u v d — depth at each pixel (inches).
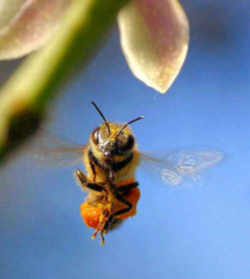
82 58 2.6
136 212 3.5
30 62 2.5
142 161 3.7
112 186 3.5
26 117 2.4
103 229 3.5
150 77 3.1
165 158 3.7
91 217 3.5
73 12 2.6
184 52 3.1
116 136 3.5
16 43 2.8
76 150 3.6
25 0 2.8
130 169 3.6
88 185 3.5
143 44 3.1
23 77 2.5
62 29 2.6
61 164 3.5
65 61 2.5
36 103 2.4
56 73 2.5
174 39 3.1
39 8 2.9
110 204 3.5
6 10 2.8
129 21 3.1
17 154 2.4
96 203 3.5
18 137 2.3
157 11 3.0
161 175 3.6
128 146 3.5
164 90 3.1
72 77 2.5
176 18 3.1
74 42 2.5
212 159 3.6
